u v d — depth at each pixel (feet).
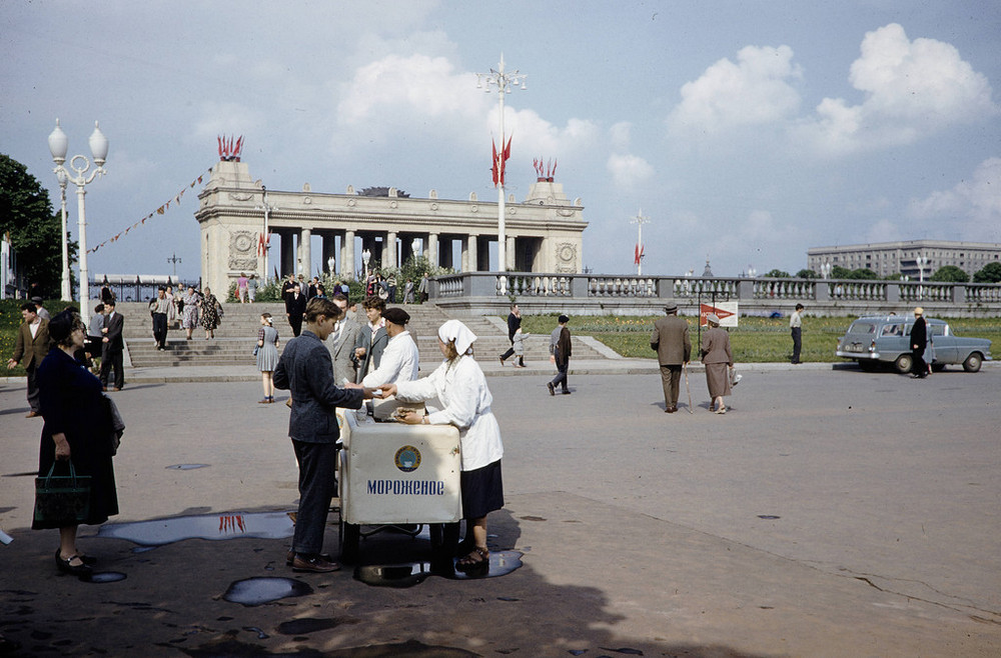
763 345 115.96
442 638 15.88
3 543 22.36
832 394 65.77
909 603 17.97
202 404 56.65
